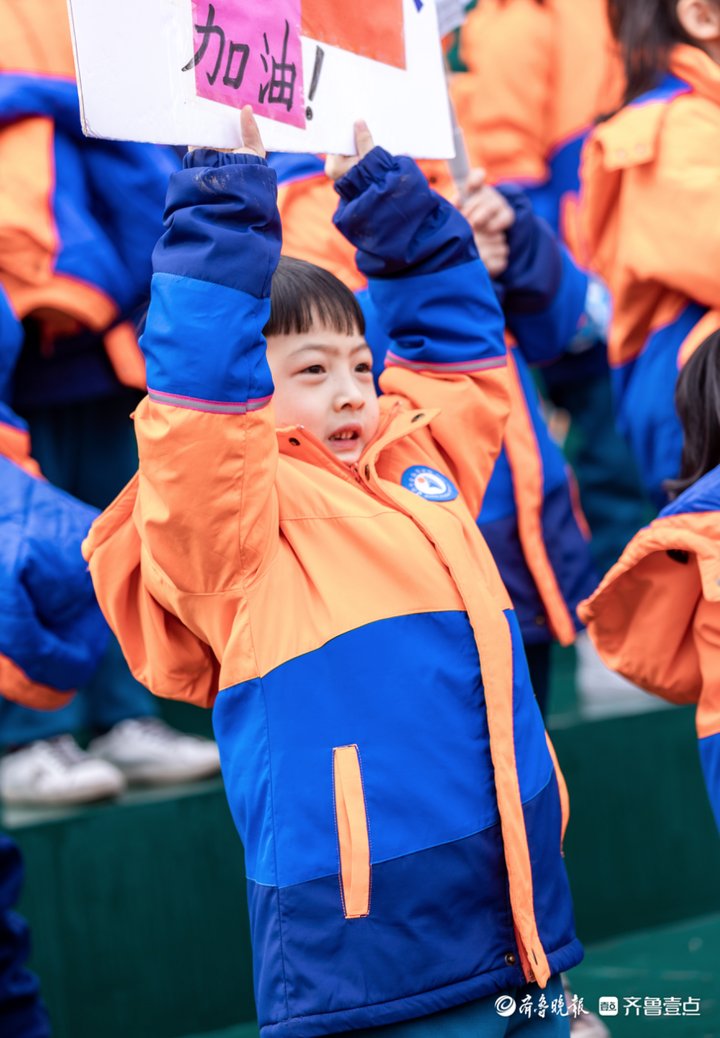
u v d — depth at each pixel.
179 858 9.50
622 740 10.88
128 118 5.31
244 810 5.54
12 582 6.77
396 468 6.18
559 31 13.36
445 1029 5.37
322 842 5.32
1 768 9.88
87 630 7.20
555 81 13.38
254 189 5.32
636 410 9.34
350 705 5.43
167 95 5.43
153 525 5.34
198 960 9.49
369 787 5.36
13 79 9.21
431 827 5.38
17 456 7.38
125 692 10.27
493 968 5.42
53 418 10.13
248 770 5.49
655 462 9.31
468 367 6.53
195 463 5.20
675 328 9.11
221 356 5.18
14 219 9.09
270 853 5.38
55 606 6.98
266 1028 5.41
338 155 6.29
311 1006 5.27
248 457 5.27
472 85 13.66
